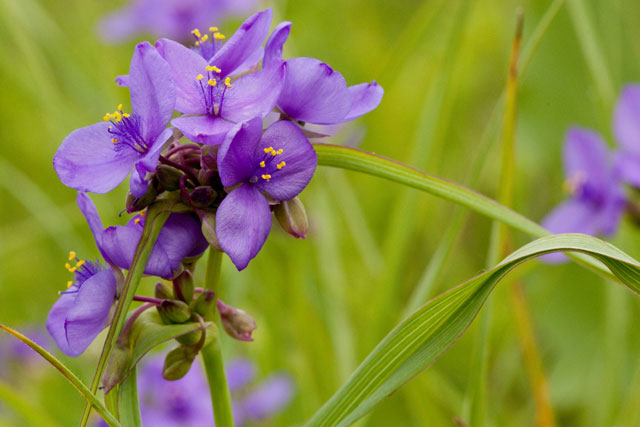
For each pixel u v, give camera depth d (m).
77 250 0.88
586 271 0.86
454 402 0.71
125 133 0.49
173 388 0.71
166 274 0.49
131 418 0.49
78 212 0.93
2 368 0.90
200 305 0.50
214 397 0.51
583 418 0.79
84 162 0.49
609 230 0.62
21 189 0.91
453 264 0.93
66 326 0.49
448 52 0.62
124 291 0.48
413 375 0.49
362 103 0.50
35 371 0.89
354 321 0.79
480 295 0.49
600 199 0.63
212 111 0.49
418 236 0.92
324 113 0.49
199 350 0.49
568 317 0.88
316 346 0.75
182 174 0.48
